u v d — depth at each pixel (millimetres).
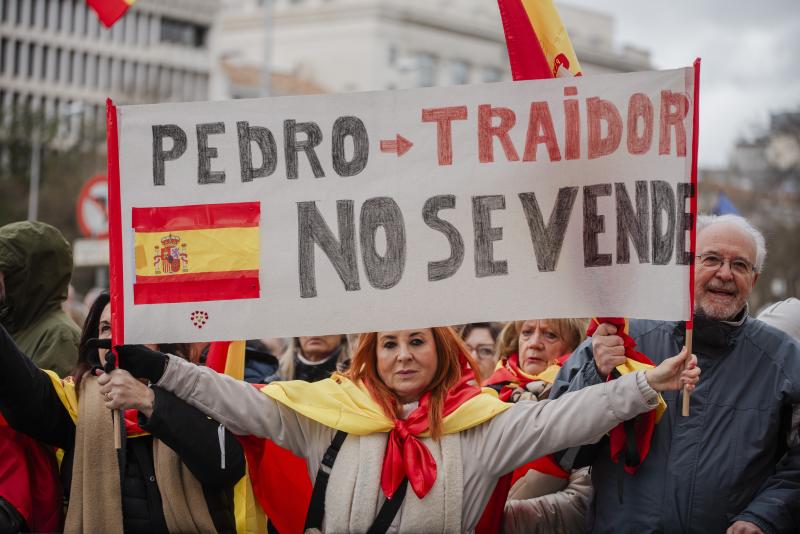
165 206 5469
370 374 5508
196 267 5453
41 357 6613
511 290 5480
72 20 82562
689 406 5516
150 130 5469
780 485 5363
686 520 5395
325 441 5453
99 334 5797
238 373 6031
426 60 97938
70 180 54406
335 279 5480
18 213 53531
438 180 5500
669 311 5352
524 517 6051
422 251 5492
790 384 5457
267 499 5633
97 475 5516
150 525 5535
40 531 5664
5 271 6531
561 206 5484
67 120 56938
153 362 5281
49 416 5582
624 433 5438
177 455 5566
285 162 5492
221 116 5477
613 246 5469
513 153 5500
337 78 95500
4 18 80062
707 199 54750
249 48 99062
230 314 5457
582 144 5480
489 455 5379
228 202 5480
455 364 5523
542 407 5383
